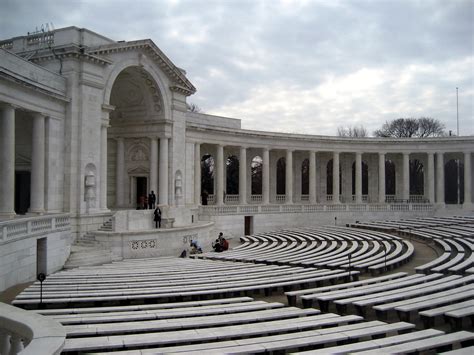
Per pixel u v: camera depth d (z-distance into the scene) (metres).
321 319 14.72
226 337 12.98
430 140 63.81
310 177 63.41
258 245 40.44
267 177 60.72
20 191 42.16
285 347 11.94
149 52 44.91
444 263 28.58
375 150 64.62
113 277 23.12
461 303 16.80
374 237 41.66
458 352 11.21
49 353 9.59
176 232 39.78
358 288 19.97
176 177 49.66
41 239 27.02
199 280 21.89
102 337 12.51
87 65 38.34
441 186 63.62
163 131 48.12
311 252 33.66
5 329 12.08
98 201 39.38
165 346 13.57
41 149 34.94
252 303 17.42
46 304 18.61
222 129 56.25
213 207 52.78
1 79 29.89
